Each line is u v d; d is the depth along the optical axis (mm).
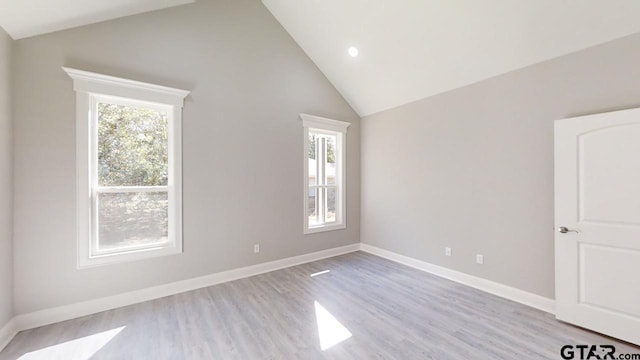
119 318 2561
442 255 3648
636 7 2098
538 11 2426
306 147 4242
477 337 2248
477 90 3264
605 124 2252
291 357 2014
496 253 3100
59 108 2520
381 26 3352
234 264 3551
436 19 2955
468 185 3361
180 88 3148
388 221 4422
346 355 2031
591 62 2422
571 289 2422
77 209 2592
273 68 3916
